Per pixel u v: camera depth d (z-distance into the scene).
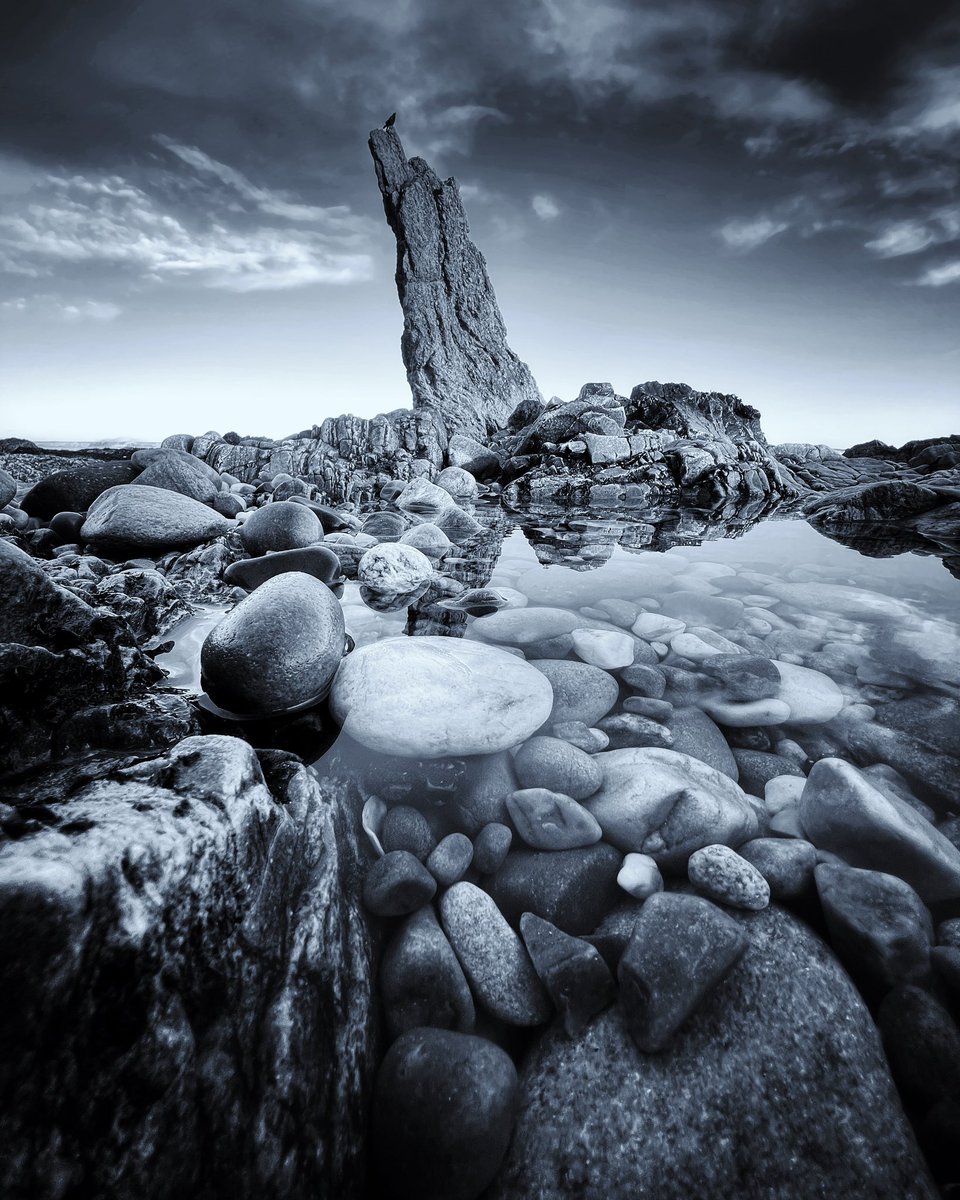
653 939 1.29
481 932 1.36
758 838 1.63
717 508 10.70
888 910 1.34
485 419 25.11
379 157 28.53
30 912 0.76
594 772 1.83
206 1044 0.89
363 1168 1.05
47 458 15.44
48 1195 0.65
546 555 5.64
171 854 0.97
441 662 2.26
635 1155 1.04
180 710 2.20
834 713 2.35
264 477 12.11
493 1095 1.08
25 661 1.69
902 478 14.79
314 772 1.88
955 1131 1.03
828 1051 1.15
